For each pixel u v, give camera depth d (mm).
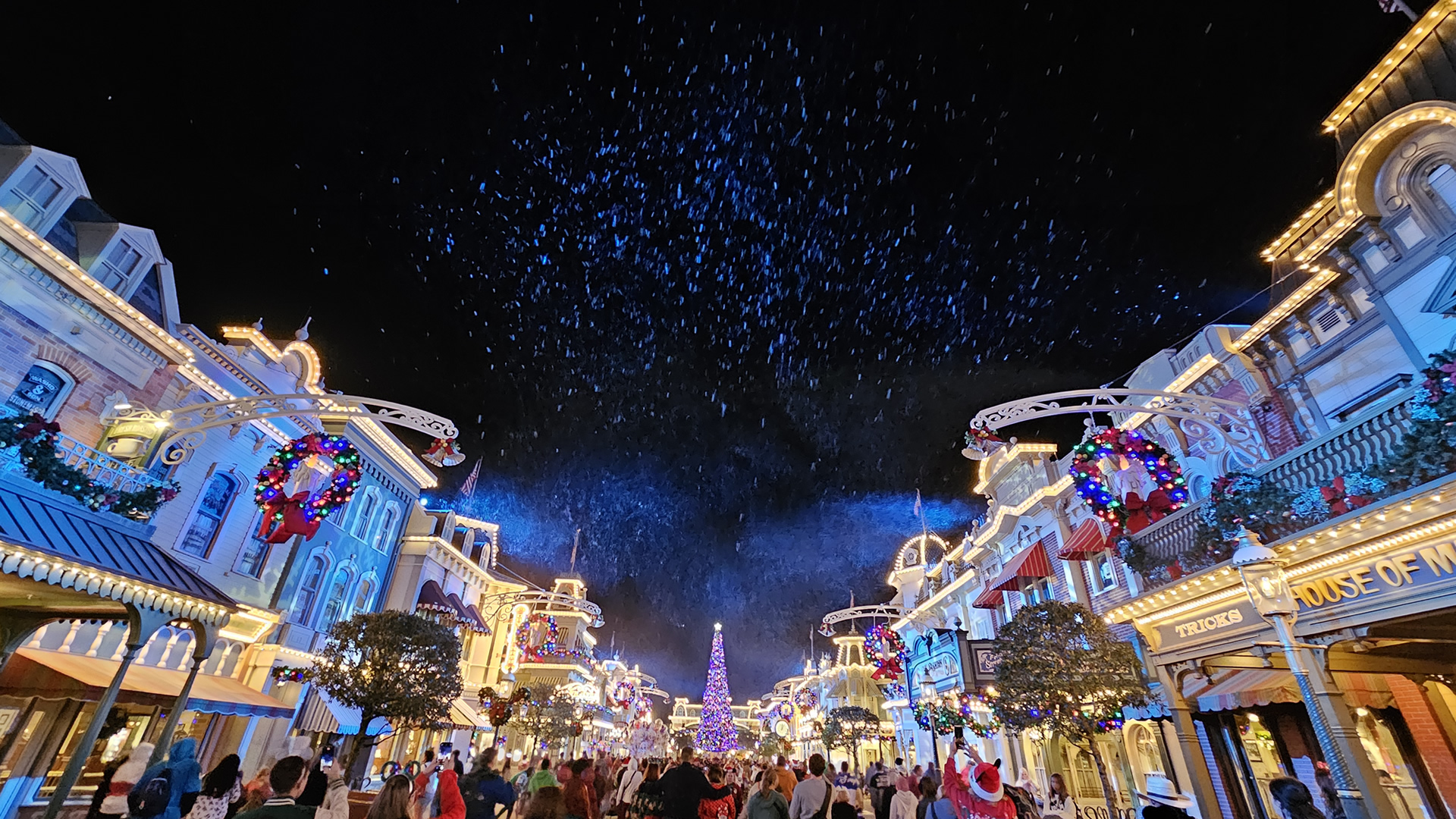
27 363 13266
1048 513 21969
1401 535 6398
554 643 38094
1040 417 12914
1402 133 12344
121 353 15117
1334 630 7035
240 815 4719
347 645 17156
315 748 20297
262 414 14508
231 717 17938
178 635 16453
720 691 66875
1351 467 7793
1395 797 10547
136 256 15969
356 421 23625
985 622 27656
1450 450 6250
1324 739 6902
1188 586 8727
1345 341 13336
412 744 26578
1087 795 18250
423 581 27406
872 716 38000
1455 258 11328
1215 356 15688
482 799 9570
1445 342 11570
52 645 13586
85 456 12164
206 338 17516
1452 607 5988
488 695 27203
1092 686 12188
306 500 13281
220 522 18094
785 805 8992
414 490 28609
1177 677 9367
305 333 21922
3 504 9102
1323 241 13531
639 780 13703
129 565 10172
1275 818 12836
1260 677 11227
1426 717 10508
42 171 13844
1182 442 16344
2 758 12586
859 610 32812
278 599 19906
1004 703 13336
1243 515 8297
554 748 34469
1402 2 13156
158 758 9727
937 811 8930
